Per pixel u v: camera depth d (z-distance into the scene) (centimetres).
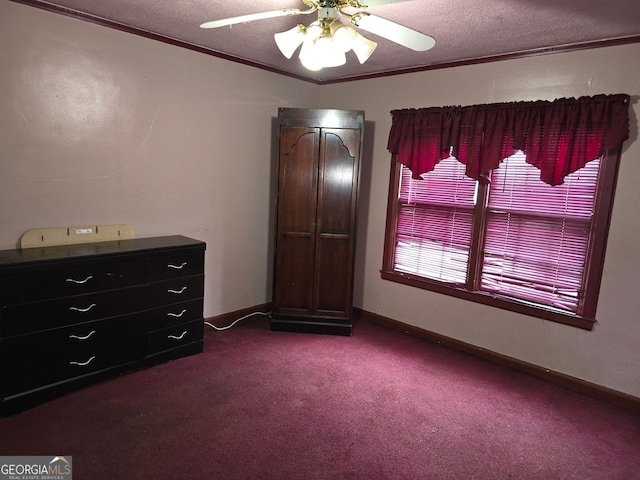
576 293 294
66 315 248
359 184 351
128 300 276
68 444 212
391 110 379
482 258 338
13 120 249
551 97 290
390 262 395
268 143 394
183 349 313
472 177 324
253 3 237
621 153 266
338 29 191
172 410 246
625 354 274
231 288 385
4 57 242
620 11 221
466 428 245
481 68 321
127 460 203
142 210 316
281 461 208
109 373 274
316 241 361
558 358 302
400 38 190
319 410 254
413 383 294
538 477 208
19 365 233
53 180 270
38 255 244
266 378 290
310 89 421
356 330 389
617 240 272
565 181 292
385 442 228
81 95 274
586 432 247
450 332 358
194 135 338
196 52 329
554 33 258
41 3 250
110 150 293
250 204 388
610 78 266
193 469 199
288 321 373
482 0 214
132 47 294
